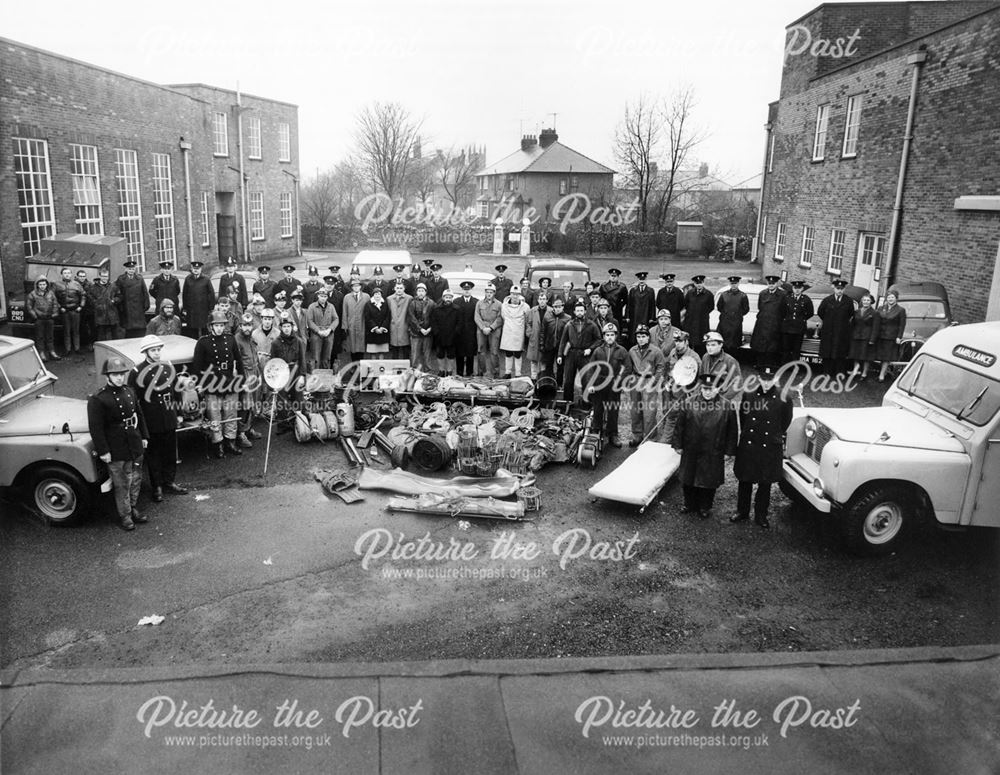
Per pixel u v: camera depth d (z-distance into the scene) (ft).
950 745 16.70
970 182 53.72
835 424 27.55
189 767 15.84
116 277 59.82
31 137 63.31
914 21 79.71
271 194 127.13
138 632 21.11
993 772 15.83
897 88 63.00
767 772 15.92
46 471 27.04
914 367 30.01
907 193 61.62
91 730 16.88
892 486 25.41
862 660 19.74
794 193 86.48
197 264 53.06
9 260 60.39
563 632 21.42
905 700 18.19
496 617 22.15
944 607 22.95
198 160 98.48
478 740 16.71
